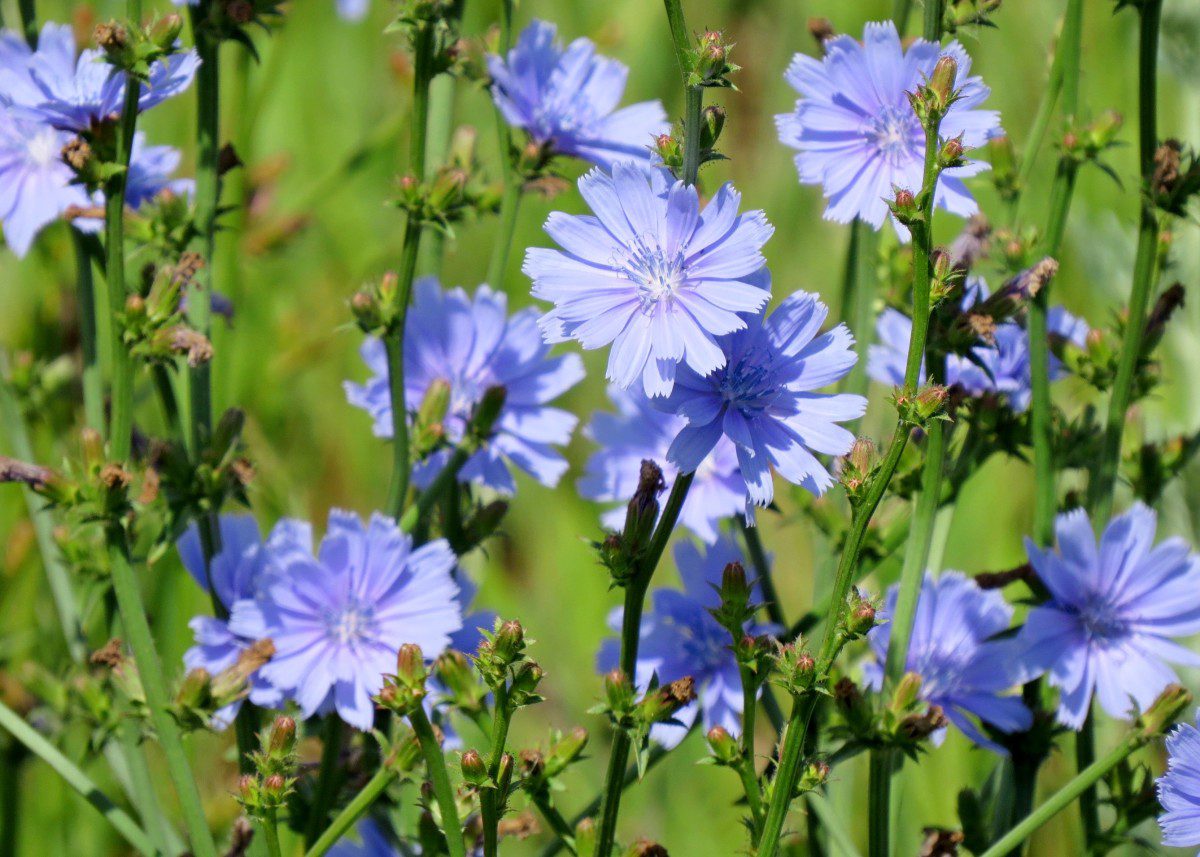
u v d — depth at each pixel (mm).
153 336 745
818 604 777
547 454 793
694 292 706
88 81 752
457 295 800
